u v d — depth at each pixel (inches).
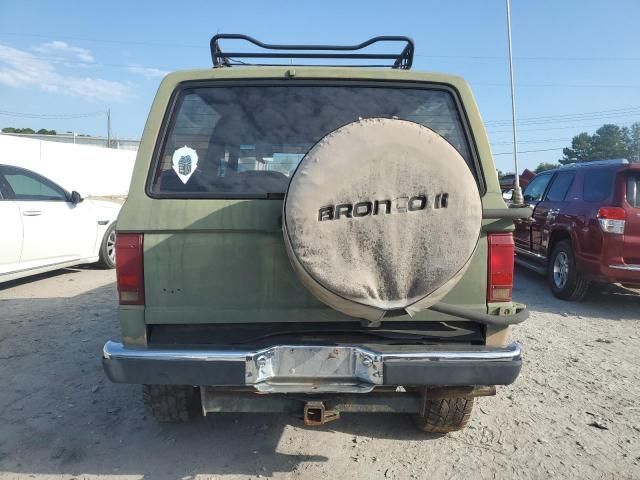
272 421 140.8
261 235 103.6
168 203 103.6
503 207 107.7
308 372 99.8
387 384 98.8
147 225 102.5
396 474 116.3
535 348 201.6
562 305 271.9
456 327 108.8
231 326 106.3
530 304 272.7
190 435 133.3
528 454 125.0
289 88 115.3
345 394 110.7
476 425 139.2
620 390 163.2
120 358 99.4
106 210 343.6
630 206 245.1
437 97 116.5
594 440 132.1
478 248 104.9
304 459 122.3
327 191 88.7
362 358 98.9
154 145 108.4
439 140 90.7
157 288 103.5
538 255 315.3
